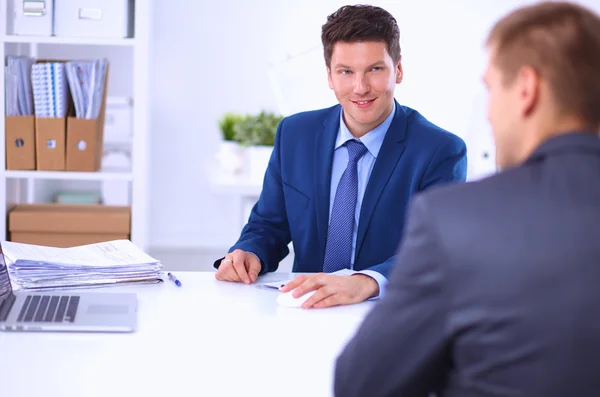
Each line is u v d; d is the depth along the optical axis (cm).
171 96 464
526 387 73
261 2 458
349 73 178
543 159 80
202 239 478
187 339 134
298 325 144
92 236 275
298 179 197
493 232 76
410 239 81
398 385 82
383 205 188
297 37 462
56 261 164
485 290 75
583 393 72
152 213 473
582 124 79
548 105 79
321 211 192
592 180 76
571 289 72
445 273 77
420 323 79
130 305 149
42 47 442
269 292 167
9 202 281
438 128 193
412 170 187
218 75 464
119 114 408
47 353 126
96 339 133
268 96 468
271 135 362
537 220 75
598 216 74
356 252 190
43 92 271
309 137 197
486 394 76
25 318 137
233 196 475
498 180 80
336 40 177
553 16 81
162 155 469
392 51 179
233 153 370
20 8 270
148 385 125
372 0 438
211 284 173
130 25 292
